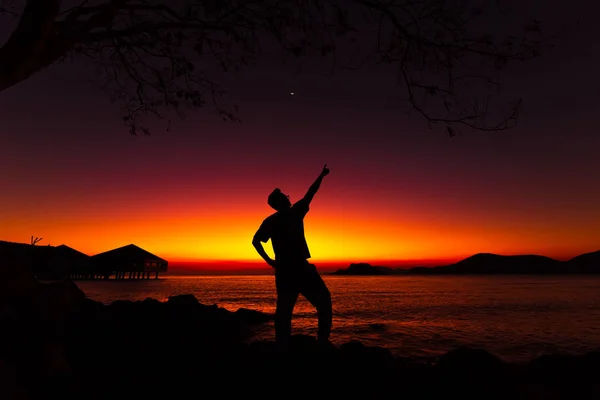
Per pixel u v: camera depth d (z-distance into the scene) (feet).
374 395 11.44
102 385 12.30
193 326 31.01
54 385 11.80
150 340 22.59
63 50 11.71
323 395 11.44
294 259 12.79
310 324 47.29
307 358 13.61
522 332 44.60
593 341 38.09
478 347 33.32
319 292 13.09
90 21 12.03
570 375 13.65
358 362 14.14
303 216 13.37
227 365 14.69
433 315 67.46
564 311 77.46
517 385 11.83
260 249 13.30
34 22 10.36
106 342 19.22
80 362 15.69
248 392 11.74
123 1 12.53
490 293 166.61
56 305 19.97
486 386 11.66
